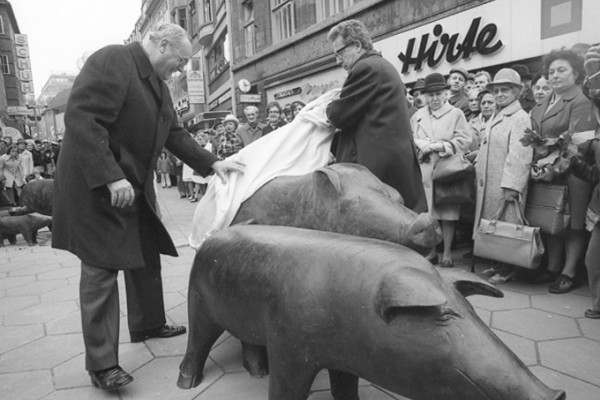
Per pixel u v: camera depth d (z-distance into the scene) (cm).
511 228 389
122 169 253
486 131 426
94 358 244
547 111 405
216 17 2269
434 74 459
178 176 1294
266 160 255
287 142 264
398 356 135
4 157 1147
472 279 151
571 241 383
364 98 251
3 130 2077
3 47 5022
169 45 256
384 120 251
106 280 247
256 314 176
